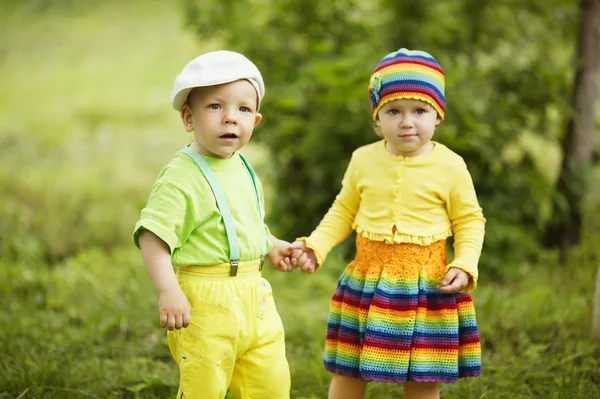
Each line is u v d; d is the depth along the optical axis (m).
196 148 2.65
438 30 5.64
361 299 2.72
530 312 4.18
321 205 5.96
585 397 3.09
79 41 15.59
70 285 5.29
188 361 2.55
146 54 14.36
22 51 15.32
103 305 4.73
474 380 3.33
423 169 2.71
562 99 5.73
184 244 2.56
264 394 2.67
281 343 2.72
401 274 2.68
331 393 2.89
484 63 5.95
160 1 17.78
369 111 5.32
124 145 10.00
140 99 11.95
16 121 11.11
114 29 16.23
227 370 2.57
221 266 2.56
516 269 5.29
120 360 3.74
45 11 17.77
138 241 2.52
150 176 8.85
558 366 3.48
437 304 2.67
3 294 5.05
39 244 6.85
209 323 2.53
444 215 2.73
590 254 5.46
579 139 5.70
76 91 12.56
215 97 2.53
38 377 3.35
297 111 5.91
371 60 5.33
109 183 8.45
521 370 3.44
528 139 8.28
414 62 2.69
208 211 2.55
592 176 5.70
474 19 5.81
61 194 7.98
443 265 2.73
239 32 5.96
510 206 5.48
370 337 2.64
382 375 2.62
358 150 2.90
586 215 6.56
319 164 5.65
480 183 5.50
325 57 5.78
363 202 2.81
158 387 3.39
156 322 4.34
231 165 2.66
